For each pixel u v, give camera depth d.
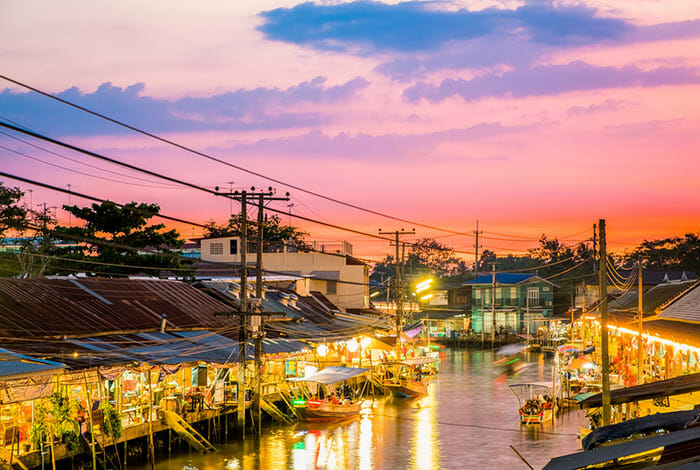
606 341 33.53
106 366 33.06
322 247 95.62
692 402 36.56
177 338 43.69
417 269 187.88
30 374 28.59
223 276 76.69
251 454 40.78
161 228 65.62
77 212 63.38
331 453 41.69
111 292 46.31
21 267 58.31
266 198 46.31
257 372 45.22
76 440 31.95
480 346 119.12
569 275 144.62
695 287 60.09
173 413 39.38
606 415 30.58
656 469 14.43
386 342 70.50
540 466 38.91
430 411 57.41
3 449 28.72
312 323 65.62
